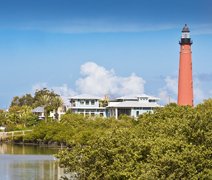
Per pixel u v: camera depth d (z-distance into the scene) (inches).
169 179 2807.6
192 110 4921.3
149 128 4175.7
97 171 3454.7
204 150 3009.4
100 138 3575.3
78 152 3634.4
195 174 2842.0
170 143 3065.9
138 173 3147.1
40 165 6240.2
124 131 3745.1
